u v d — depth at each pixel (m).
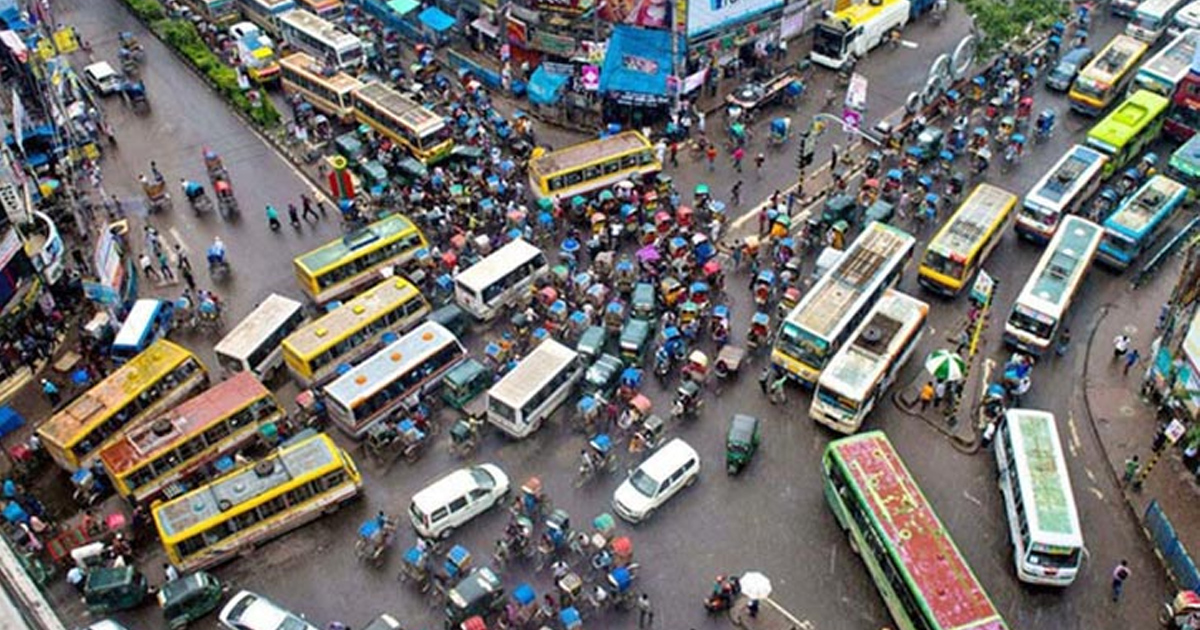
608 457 54.62
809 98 85.56
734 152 78.44
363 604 48.66
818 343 56.62
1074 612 47.81
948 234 64.69
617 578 47.59
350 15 96.00
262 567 50.31
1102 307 64.81
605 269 65.62
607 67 80.38
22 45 78.31
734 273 67.31
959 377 53.81
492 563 50.06
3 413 57.06
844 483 49.59
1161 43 90.19
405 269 66.62
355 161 75.81
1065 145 79.88
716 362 59.78
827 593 48.72
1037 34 91.00
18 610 47.56
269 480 50.31
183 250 70.25
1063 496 48.72
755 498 53.28
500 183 72.56
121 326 61.47
